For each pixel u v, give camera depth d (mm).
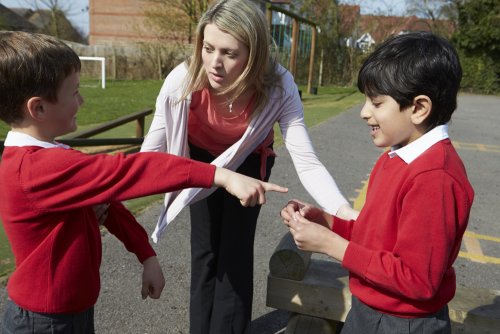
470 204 1354
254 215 2139
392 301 1473
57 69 1404
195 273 2266
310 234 1511
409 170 1393
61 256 1441
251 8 1815
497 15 23125
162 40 25156
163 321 2631
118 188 1356
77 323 1521
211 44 1807
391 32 26312
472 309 2104
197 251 2221
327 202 2014
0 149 3996
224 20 1768
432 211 1319
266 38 1847
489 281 3381
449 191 1319
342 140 8508
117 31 27797
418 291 1343
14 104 1396
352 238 1621
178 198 2045
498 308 2121
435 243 1318
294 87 2104
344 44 24781
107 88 17688
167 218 2061
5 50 1363
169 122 2039
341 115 11844
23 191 1361
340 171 6332
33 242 1421
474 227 4512
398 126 1438
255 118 2006
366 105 1509
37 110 1411
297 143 2094
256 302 2926
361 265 1422
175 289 2982
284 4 23953
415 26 28781
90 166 1357
